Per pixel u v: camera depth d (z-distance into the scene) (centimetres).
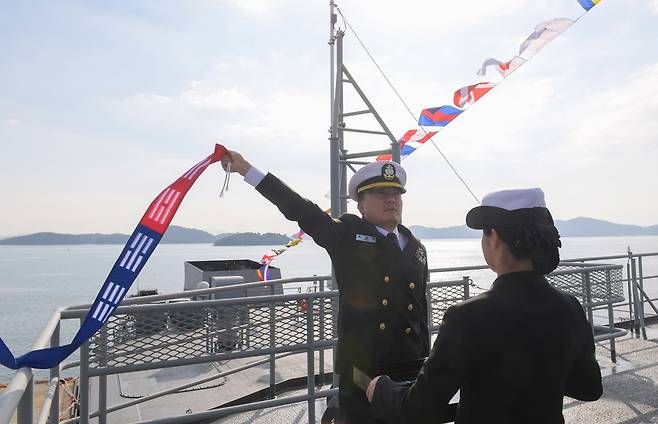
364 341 217
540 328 129
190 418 301
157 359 300
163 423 293
